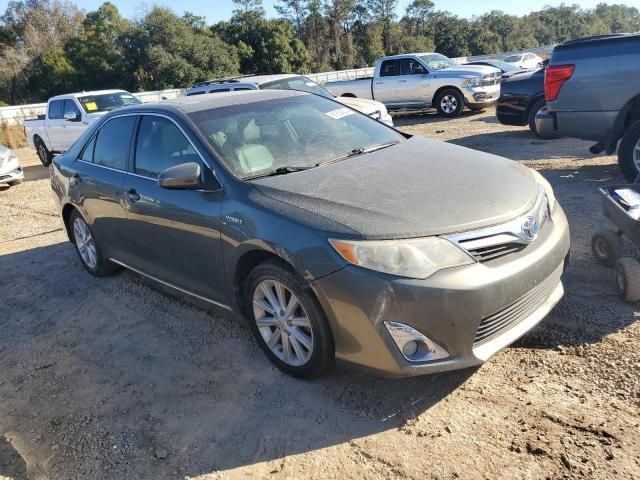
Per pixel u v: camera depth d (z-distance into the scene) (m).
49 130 14.38
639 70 6.08
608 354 3.21
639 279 3.60
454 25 81.81
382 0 77.06
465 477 2.50
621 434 2.62
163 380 3.62
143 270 4.63
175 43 50.78
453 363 2.83
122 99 14.39
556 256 3.19
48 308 5.03
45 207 9.34
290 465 2.73
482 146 10.01
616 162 7.59
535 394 2.97
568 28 112.44
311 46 72.62
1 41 65.00
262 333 3.50
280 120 4.23
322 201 3.17
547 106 6.90
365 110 10.27
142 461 2.91
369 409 3.05
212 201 3.60
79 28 66.25
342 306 2.88
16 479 2.92
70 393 3.63
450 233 2.85
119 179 4.55
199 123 4.00
